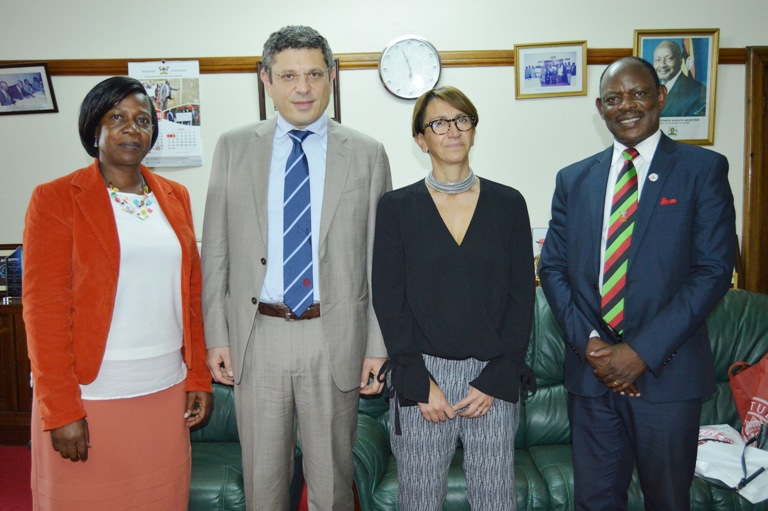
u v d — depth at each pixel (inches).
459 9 116.0
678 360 62.3
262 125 69.4
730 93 117.3
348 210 65.7
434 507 63.3
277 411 65.3
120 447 60.1
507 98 117.6
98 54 116.7
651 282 62.0
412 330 63.8
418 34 116.4
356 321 66.3
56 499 59.0
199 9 115.9
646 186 63.7
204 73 116.7
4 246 120.6
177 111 117.2
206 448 89.4
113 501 60.0
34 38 116.3
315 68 63.5
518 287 63.7
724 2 115.0
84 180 59.9
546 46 114.7
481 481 62.5
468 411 60.6
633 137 64.8
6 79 116.6
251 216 65.6
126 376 59.9
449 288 61.4
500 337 62.2
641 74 64.1
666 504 62.7
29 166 119.6
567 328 66.2
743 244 118.9
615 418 66.8
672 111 116.0
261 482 65.7
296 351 64.3
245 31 116.4
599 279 65.6
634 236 63.0
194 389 67.6
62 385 56.7
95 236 58.7
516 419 64.2
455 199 64.6
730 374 93.8
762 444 81.5
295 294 64.1
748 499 75.7
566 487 77.5
